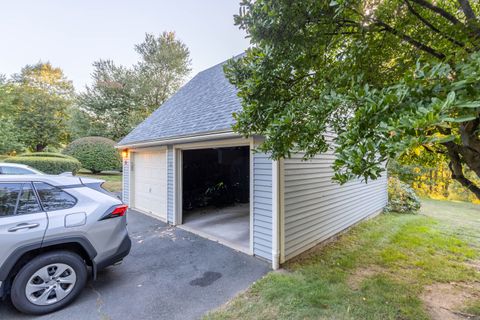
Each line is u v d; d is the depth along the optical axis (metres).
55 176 3.16
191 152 8.95
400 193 8.63
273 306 2.90
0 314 2.68
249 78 2.77
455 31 1.87
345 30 2.29
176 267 3.97
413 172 13.04
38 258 2.70
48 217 2.76
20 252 2.55
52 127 21.02
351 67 2.33
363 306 2.89
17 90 19.69
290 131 2.36
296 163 4.45
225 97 6.43
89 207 3.08
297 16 2.08
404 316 2.73
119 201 3.47
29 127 19.89
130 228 6.22
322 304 2.93
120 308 2.87
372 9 2.04
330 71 2.46
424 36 2.18
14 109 17.59
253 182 4.48
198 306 2.92
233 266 4.03
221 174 9.70
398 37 2.15
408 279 3.59
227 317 2.71
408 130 1.20
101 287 3.32
